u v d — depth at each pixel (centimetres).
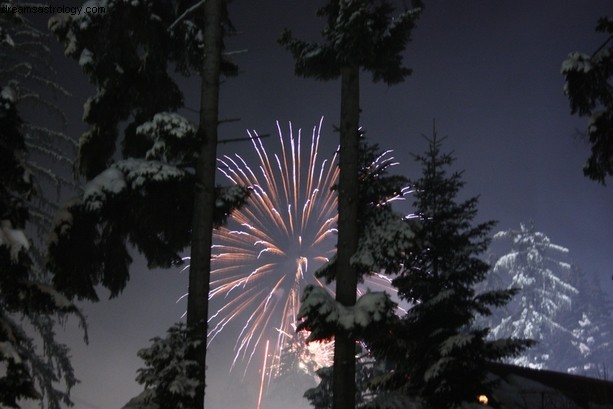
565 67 1059
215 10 1311
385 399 1299
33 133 2214
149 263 1377
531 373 1803
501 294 1364
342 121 1254
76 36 1276
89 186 1164
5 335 1100
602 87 1055
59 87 2228
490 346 1277
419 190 1448
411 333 1337
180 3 1402
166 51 1341
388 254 1161
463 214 1423
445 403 1273
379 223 1216
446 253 1394
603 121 1064
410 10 1171
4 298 1141
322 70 1286
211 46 1290
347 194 1212
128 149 1388
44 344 2323
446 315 1330
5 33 1329
